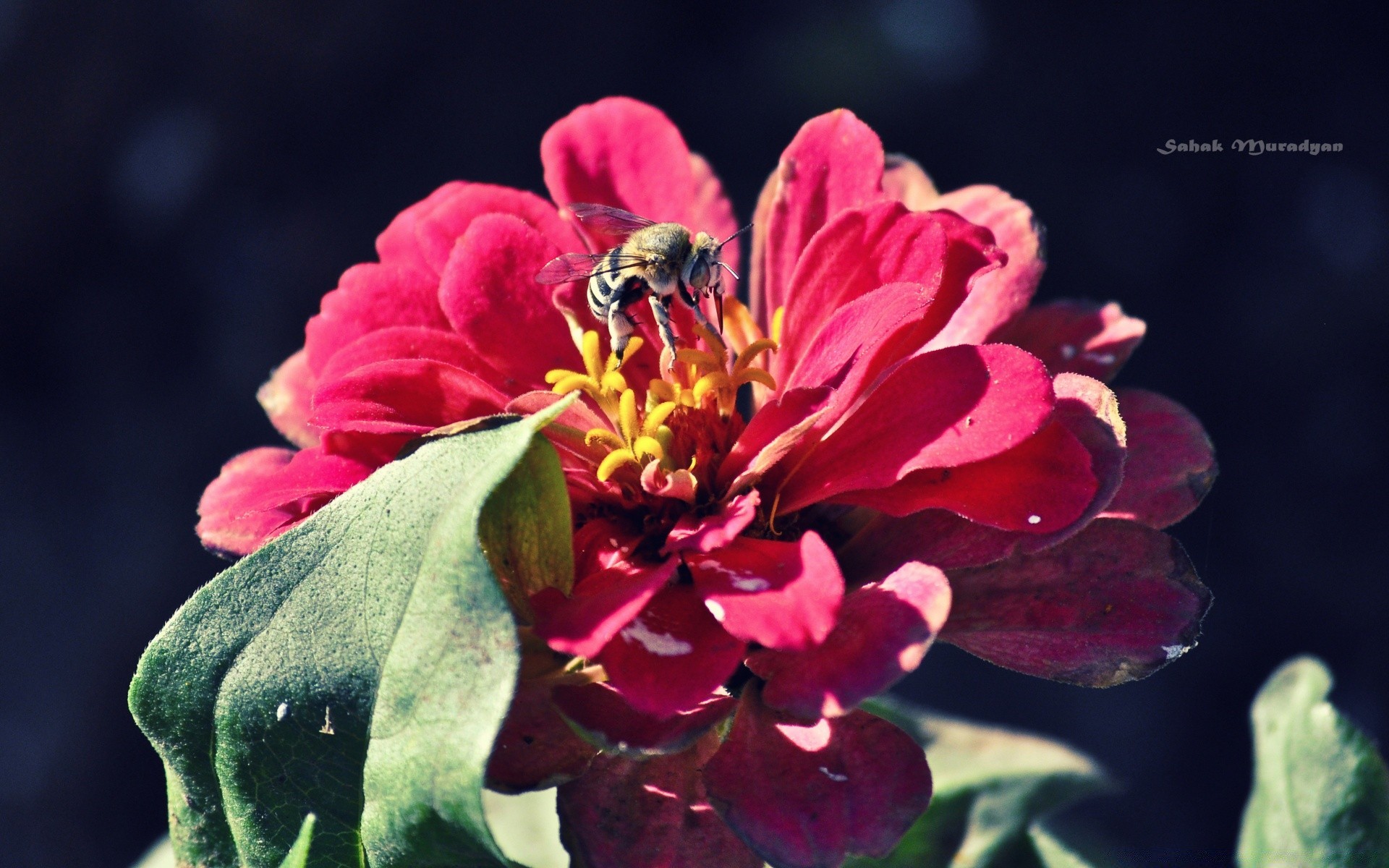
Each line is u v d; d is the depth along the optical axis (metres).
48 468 0.55
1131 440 0.23
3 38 0.54
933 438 0.22
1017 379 0.22
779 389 0.24
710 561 0.22
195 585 0.52
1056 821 0.29
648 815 0.22
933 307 0.23
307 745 0.22
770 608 0.21
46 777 0.49
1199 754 0.49
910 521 0.23
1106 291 0.55
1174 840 0.48
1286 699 0.26
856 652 0.21
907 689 0.51
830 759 0.22
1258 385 0.53
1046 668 0.22
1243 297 0.54
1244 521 0.52
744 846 0.22
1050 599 0.22
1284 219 0.55
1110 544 0.22
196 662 0.22
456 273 0.24
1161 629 0.22
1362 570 0.50
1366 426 0.52
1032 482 0.22
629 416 0.23
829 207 0.24
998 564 0.23
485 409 0.23
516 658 0.21
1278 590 0.50
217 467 0.54
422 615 0.21
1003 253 0.23
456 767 0.21
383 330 0.23
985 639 0.22
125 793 0.50
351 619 0.21
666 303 0.24
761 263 0.25
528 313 0.24
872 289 0.23
